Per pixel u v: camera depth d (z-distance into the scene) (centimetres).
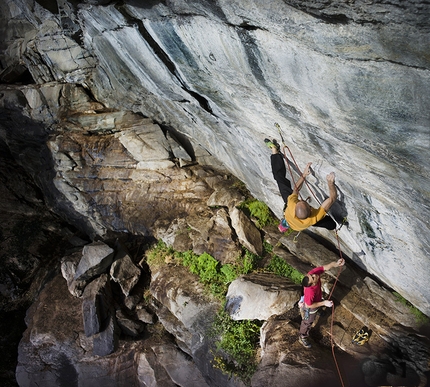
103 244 1262
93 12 813
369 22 387
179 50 696
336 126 536
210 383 991
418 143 452
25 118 1413
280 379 805
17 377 1223
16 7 1361
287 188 677
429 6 337
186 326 1050
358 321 889
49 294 1346
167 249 1262
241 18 501
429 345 782
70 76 1349
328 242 1027
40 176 1495
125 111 1353
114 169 1377
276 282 1018
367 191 643
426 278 696
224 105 780
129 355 1162
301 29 445
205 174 1341
